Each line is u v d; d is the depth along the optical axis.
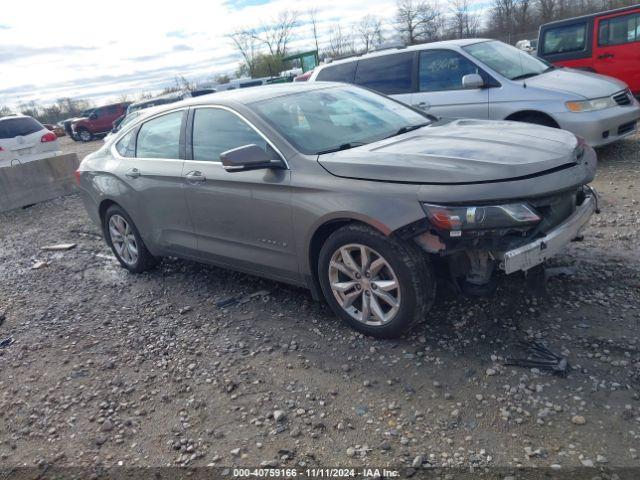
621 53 10.05
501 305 3.84
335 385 3.32
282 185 3.84
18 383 3.94
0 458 3.17
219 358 3.83
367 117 4.52
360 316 3.76
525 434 2.71
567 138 3.74
